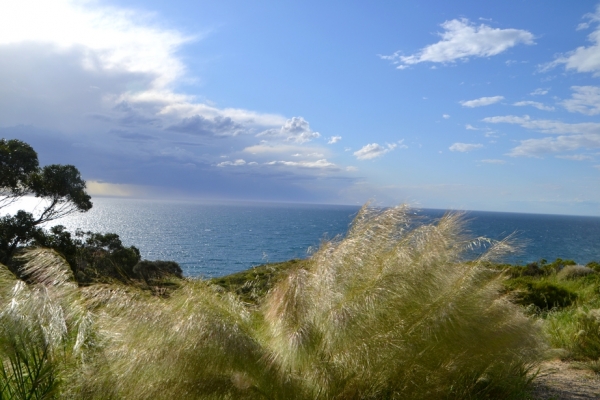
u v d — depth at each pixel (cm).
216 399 345
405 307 419
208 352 348
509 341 453
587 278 1519
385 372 392
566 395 488
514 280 1144
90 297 410
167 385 346
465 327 425
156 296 413
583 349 672
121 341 378
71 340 398
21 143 2420
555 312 950
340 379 380
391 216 482
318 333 392
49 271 424
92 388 359
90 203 2591
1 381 384
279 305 410
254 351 359
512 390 452
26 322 367
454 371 422
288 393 362
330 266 433
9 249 2002
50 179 2416
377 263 441
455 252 484
